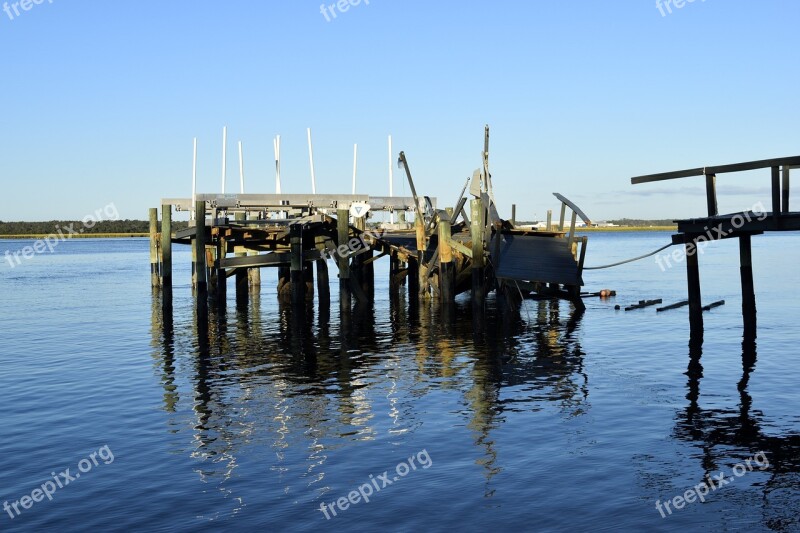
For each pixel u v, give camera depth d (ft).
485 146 108.68
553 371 67.36
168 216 118.11
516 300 113.70
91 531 35.45
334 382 63.72
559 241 112.68
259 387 62.28
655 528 34.50
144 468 43.24
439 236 108.88
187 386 63.05
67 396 60.29
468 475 41.27
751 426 49.14
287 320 103.09
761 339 82.38
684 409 53.57
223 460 44.29
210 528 35.47
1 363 74.79
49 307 126.41
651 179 82.99
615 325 95.14
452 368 69.05
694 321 84.17
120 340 88.28
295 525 35.63
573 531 34.37
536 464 42.70
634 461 42.91
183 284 175.32
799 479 39.73
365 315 106.83
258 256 113.19
